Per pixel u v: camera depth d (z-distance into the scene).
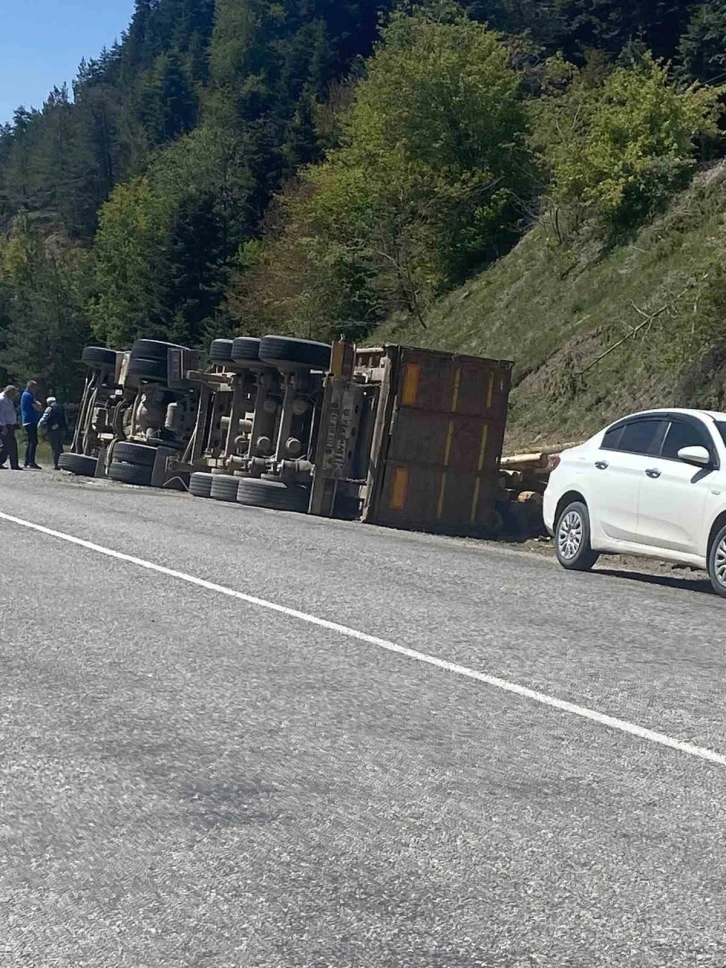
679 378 25.91
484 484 21.47
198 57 148.00
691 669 9.04
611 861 5.27
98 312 84.56
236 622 10.30
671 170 34.50
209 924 4.62
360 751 6.81
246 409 24.17
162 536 15.85
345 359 21.55
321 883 5.00
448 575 13.53
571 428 28.83
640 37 57.72
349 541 16.58
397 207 46.47
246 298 59.44
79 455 29.11
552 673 8.74
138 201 97.19
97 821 5.71
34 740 6.96
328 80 112.38
